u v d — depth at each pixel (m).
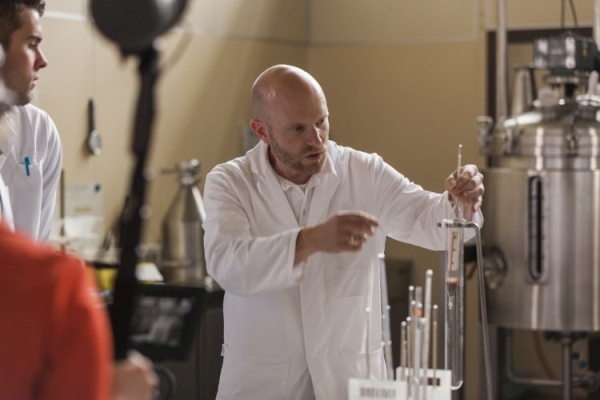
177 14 1.64
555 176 4.47
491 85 6.12
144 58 1.61
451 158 6.21
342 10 6.43
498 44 5.40
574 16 5.61
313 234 2.71
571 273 4.49
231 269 2.85
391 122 6.35
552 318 4.52
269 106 2.99
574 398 5.98
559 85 4.61
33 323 1.50
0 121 1.95
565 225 4.48
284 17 6.29
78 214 4.82
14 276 1.52
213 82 5.70
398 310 5.97
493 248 4.61
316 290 3.03
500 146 4.64
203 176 5.64
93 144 4.89
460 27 6.16
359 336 3.05
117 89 5.05
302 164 3.00
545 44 4.60
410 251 6.23
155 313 1.72
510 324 4.60
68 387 1.51
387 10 6.33
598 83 4.87
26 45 2.85
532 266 4.53
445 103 6.21
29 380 1.51
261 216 3.08
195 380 4.55
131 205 1.60
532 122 4.57
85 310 1.54
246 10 5.95
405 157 6.33
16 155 3.41
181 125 5.46
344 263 3.05
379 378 3.01
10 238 1.56
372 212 3.16
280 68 3.04
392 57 6.33
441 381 2.58
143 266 4.66
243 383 3.07
